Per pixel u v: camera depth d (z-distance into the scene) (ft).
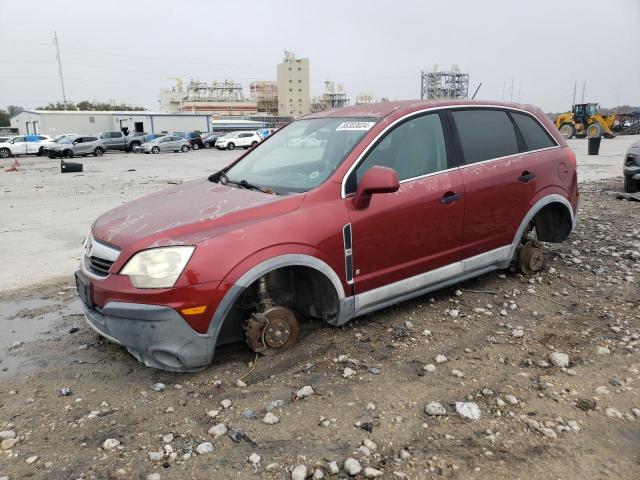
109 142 140.67
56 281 19.12
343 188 12.18
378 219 12.41
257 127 321.52
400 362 11.70
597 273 17.43
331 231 11.72
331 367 11.48
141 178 63.36
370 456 8.59
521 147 15.96
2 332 14.25
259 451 8.76
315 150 13.70
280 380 10.97
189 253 10.34
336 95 418.92
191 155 125.29
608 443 8.89
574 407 9.89
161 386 10.77
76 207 38.34
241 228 10.88
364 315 14.17
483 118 15.25
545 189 16.19
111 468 8.41
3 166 94.89
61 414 9.96
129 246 10.57
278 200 11.61
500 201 14.96
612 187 38.14
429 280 13.78
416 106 13.97
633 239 21.72
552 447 8.78
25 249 24.44
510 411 9.77
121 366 11.86
